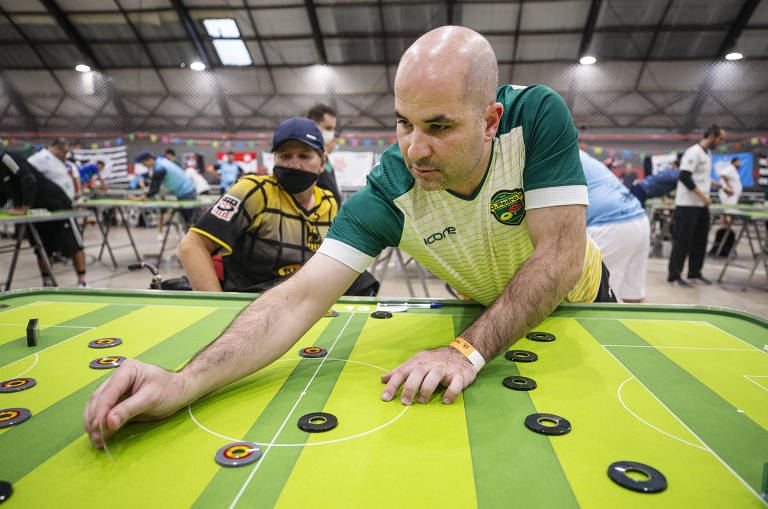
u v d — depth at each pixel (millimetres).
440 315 1562
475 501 650
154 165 7605
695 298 4789
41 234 4621
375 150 11297
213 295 1754
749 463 748
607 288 1902
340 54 13203
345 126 14453
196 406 936
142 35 13078
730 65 12406
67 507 639
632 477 703
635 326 1439
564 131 1112
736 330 1410
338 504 644
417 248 1334
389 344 1293
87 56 13469
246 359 993
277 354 1057
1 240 8602
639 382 1051
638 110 13430
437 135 947
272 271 2270
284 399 965
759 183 11367
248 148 13320
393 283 5520
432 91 896
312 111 3572
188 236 2082
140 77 14094
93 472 719
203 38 13164
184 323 1461
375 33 12617
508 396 979
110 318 1504
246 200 2125
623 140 13562
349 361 1175
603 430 845
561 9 11750
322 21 12461
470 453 770
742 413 916
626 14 11781
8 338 1321
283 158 2105
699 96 12969
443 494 665
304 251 2283
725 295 4938
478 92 931
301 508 636
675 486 686
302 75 13766
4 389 997
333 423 853
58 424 863
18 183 4445
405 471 720
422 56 905
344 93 13961
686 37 12078
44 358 1179
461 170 993
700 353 1229
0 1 12125
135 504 646
